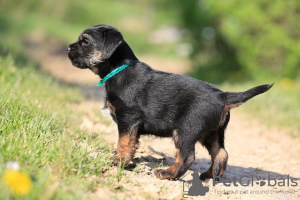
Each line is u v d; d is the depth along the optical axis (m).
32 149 4.64
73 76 19.98
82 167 4.65
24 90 8.30
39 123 5.47
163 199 4.52
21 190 3.30
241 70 16.89
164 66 26.41
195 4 18.25
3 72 9.41
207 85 5.47
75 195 3.76
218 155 5.62
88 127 7.29
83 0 43.56
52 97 9.05
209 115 5.21
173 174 5.20
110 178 4.68
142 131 5.55
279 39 15.62
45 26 31.95
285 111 11.44
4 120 5.33
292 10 15.70
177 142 5.28
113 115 5.58
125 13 45.00
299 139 8.96
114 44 5.42
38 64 16.59
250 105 11.88
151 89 5.40
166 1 26.83
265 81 15.48
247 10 15.81
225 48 17.89
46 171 4.07
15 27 30.00
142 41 36.16
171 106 5.34
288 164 7.10
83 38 5.74
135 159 6.00
